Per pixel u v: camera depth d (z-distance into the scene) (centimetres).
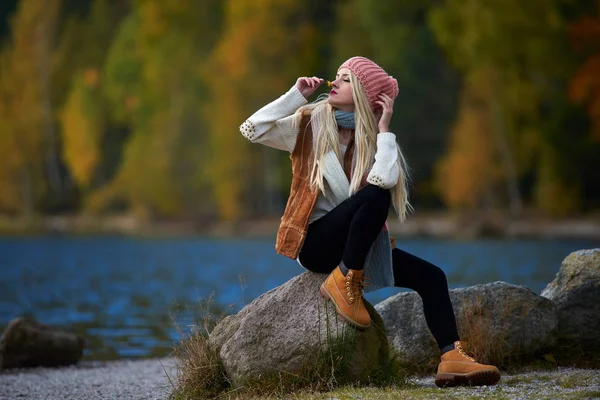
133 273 2592
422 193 4762
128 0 7731
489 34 4456
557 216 4316
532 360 617
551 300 634
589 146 4469
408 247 3494
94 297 1802
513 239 4031
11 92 7019
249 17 5072
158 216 5728
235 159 5059
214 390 528
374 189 481
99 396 664
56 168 7044
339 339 494
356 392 472
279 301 513
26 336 880
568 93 4500
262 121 501
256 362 501
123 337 1127
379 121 502
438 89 5084
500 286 626
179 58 5725
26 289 2048
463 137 4428
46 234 5844
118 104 6500
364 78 496
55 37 7294
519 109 4434
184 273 2542
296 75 5062
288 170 5319
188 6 6016
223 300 1636
